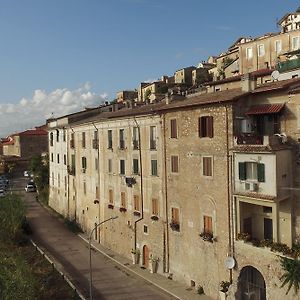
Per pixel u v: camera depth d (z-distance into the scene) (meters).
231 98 31.89
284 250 28.98
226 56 98.50
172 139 39.09
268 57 75.94
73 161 64.12
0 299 28.98
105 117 51.34
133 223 46.19
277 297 29.55
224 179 33.22
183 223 38.25
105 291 38.12
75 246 53.69
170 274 40.34
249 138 30.70
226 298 32.94
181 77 110.44
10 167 127.94
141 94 113.56
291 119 29.98
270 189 29.19
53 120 76.00
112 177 50.66
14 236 53.56
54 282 39.66
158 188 41.56
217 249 34.38
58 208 73.38
